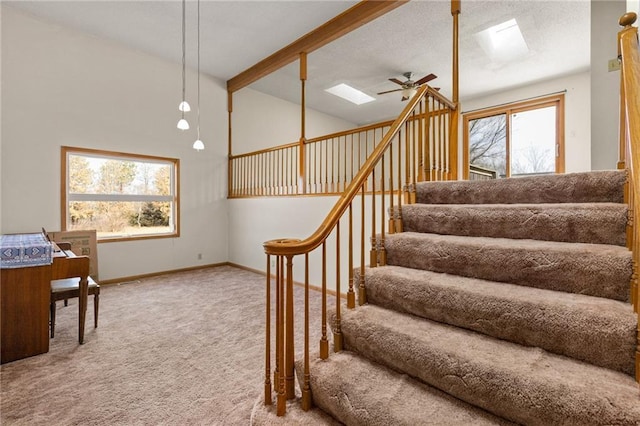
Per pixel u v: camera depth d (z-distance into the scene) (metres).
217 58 5.12
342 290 3.99
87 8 3.81
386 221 3.54
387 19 3.95
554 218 1.72
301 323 3.06
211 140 5.79
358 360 1.59
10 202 3.77
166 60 5.16
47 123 4.03
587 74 5.20
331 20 4.06
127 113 4.73
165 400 1.86
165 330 2.89
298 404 1.55
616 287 1.33
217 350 2.51
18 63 3.82
